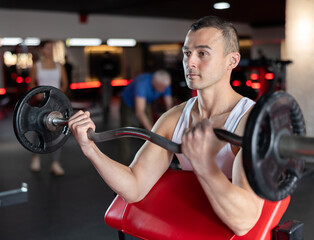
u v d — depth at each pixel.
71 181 3.96
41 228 2.77
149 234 1.07
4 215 3.03
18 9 7.50
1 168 4.58
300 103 4.66
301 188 3.54
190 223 1.01
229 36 1.01
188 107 1.14
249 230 0.95
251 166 0.68
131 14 8.75
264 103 0.68
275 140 0.70
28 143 1.12
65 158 5.03
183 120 1.14
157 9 8.08
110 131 0.95
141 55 16.00
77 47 14.88
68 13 8.08
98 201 3.33
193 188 1.07
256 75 4.90
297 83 4.65
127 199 1.12
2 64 11.52
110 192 3.57
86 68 15.30
